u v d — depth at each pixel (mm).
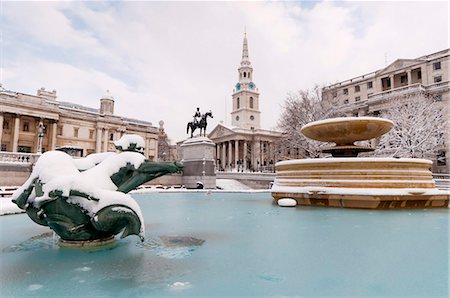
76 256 4340
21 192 4941
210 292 2973
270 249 4750
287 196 12508
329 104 42562
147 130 68438
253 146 77500
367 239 5453
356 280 3312
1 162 20344
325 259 4156
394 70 53062
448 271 3594
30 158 24203
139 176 5457
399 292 2953
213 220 8047
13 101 49156
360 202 10469
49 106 53312
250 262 4027
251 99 92062
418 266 3799
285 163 12961
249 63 95375
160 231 6371
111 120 62281
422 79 49188
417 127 34406
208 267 3799
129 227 4727
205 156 26984
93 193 4656
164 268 3773
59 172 4809
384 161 10711
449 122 34594
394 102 40688
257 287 3111
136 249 4758
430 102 38000
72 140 57688
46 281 3297
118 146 5809
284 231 6328
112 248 4820
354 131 13359
